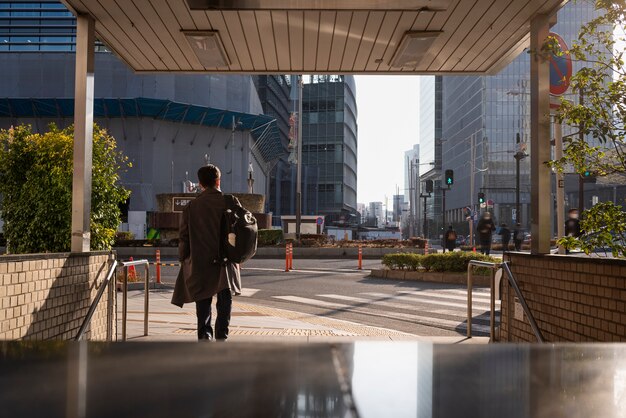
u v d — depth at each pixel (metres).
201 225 5.70
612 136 5.33
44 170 11.05
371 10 7.07
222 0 6.67
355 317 11.12
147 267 7.71
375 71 9.66
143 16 7.27
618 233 5.24
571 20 66.88
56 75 70.69
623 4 5.02
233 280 5.77
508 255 6.85
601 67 5.36
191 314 10.59
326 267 25.39
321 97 132.25
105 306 6.66
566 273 5.35
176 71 9.65
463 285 17.23
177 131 73.06
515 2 6.71
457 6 6.89
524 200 111.88
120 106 68.06
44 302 4.95
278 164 125.25
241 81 80.56
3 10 72.25
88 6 6.82
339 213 129.88
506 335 6.98
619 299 4.41
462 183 126.81
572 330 5.21
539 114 6.64
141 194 69.06
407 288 16.48
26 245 11.06
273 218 114.81
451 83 140.00
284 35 8.10
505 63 9.17
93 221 11.30
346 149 137.12
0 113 70.75
